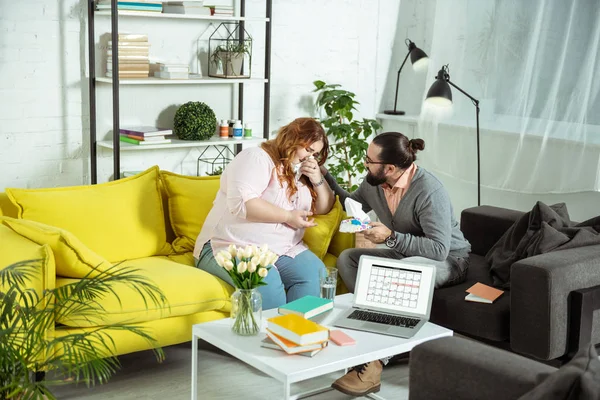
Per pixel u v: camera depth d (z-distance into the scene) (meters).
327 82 5.30
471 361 1.99
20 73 4.09
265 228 3.43
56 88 4.21
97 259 3.04
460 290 3.31
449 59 5.01
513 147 4.72
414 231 3.46
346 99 4.96
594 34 4.32
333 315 2.86
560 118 4.50
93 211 3.44
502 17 4.69
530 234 3.37
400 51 5.62
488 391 1.94
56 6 4.13
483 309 3.09
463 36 4.91
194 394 2.80
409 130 5.45
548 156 4.57
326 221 3.66
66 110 4.27
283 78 5.09
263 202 3.36
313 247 3.64
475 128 4.91
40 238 3.00
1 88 4.04
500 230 3.79
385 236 3.31
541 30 4.51
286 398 2.33
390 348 2.57
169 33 4.56
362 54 5.43
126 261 3.45
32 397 2.12
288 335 2.49
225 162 4.93
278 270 3.47
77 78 4.27
